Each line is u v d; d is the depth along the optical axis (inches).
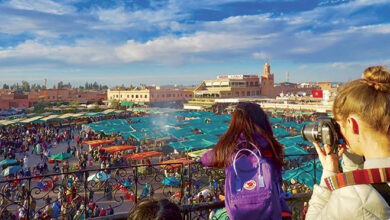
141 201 65.2
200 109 3120.1
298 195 163.9
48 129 1996.8
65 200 497.4
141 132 1381.6
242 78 3683.6
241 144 74.9
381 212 42.6
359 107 48.4
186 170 733.3
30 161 1264.8
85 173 205.3
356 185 45.3
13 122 2036.2
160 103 3934.5
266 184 69.0
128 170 945.5
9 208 606.9
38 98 4217.5
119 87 4340.6
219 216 157.5
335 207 46.1
